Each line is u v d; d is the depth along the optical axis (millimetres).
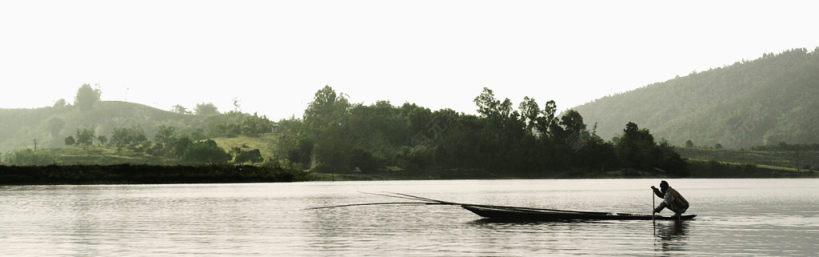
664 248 20969
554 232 25734
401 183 117000
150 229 27812
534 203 48781
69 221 31938
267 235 25344
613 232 25531
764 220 30703
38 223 30875
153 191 73250
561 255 19656
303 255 19984
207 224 30016
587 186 95875
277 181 127125
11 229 28016
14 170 107125
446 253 20234
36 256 19984
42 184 103938
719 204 44344
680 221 29844
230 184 106750
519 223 29469
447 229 27250
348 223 30281
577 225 28344
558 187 91312
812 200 49750
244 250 21125
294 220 31969
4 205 45125
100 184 105688
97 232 26672
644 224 28625
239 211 38750
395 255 19891
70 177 106375
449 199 54562
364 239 23891
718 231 25719
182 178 114312
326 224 29797
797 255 19344
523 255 19719
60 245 22516
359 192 69250
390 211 38125
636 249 20781
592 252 20219
